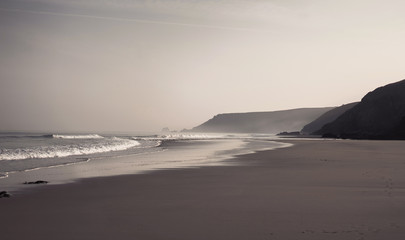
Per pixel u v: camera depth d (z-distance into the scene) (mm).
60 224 7992
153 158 27469
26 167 20406
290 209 9312
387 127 106062
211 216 8656
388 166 20594
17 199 10992
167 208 9602
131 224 7965
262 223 7938
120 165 21844
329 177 15719
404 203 9938
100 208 9656
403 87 116625
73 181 14984
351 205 9711
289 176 16219
